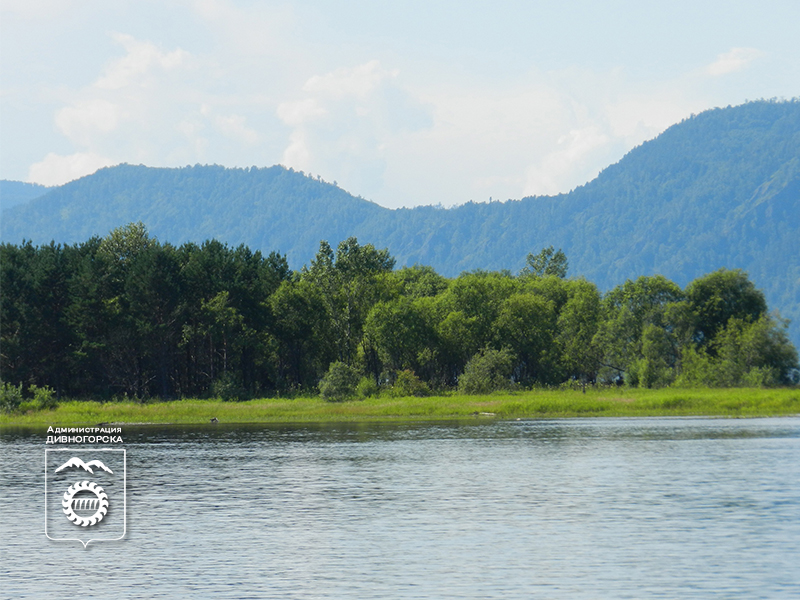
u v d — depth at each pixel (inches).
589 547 1674.5
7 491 2449.6
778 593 1378.0
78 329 6023.6
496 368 6589.6
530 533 1802.4
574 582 1441.9
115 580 1501.0
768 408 5064.0
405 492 2345.0
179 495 2342.5
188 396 6628.9
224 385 6220.5
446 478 2586.1
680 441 3518.7
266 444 3609.7
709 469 2711.6
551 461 2935.5
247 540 1774.1
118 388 6437.0
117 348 6171.3
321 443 3622.0
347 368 5964.6
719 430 4010.8
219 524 1941.4
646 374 6569.9
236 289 6486.2
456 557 1609.3
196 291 6515.8
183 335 6387.8
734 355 6643.7
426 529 1855.3
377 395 6200.8
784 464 2817.4
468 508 2092.8
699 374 6496.1
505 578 1469.0
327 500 2234.3
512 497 2239.2
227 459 3100.4
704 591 1390.3
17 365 5949.8
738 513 1991.9
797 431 3939.5
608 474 2625.5
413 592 1398.9
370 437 3850.9
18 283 5979.3
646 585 1423.5
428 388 6363.2
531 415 5054.1
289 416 5132.9
